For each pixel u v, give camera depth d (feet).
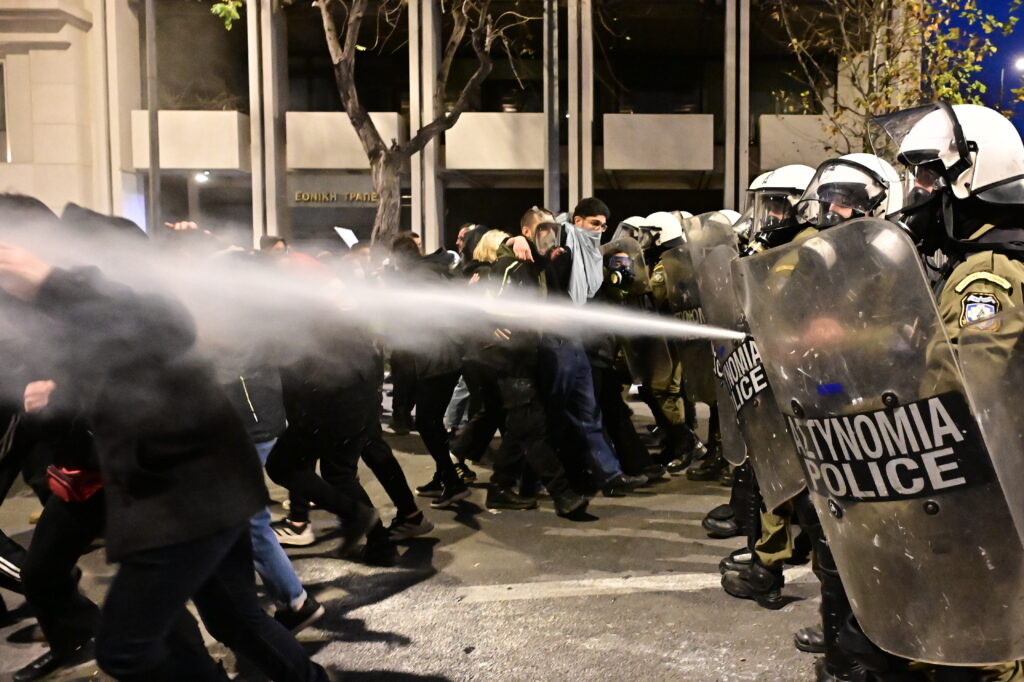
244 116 62.69
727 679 10.79
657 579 14.24
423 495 19.79
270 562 11.55
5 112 58.44
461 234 26.22
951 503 5.93
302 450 13.66
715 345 11.28
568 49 61.31
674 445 21.49
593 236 18.38
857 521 6.41
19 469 13.80
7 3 57.00
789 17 59.57
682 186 67.31
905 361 5.95
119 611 7.45
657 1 60.90
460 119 61.87
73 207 8.37
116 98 60.34
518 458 18.38
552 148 42.37
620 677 10.87
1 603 12.78
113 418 7.40
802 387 6.60
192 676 8.21
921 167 7.01
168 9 62.59
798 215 10.05
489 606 13.21
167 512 7.47
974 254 6.64
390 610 13.12
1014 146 6.77
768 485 9.72
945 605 6.08
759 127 63.57
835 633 9.59
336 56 39.60
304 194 64.03
